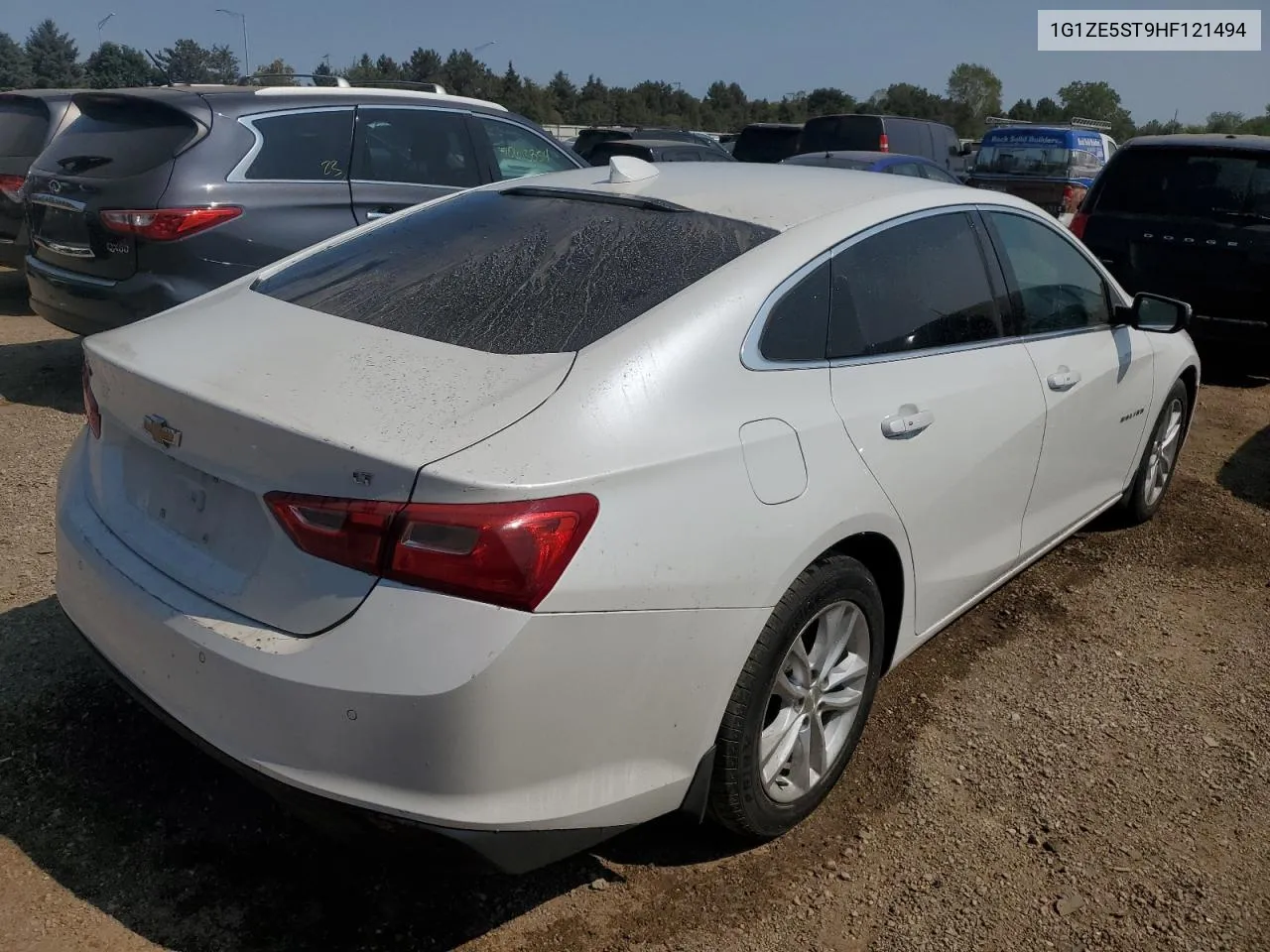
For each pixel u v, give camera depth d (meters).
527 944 2.37
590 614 2.05
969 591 3.39
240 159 5.59
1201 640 3.93
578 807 2.15
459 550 1.95
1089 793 3.00
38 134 8.36
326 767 2.02
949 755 3.14
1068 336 3.79
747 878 2.61
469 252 2.87
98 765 2.84
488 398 2.17
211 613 2.18
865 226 2.93
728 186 3.12
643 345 2.33
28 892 2.41
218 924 2.36
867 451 2.68
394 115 6.27
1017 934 2.48
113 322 5.58
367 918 2.41
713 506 2.27
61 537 2.64
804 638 2.65
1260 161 7.23
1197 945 2.48
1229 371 8.05
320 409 2.15
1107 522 4.96
